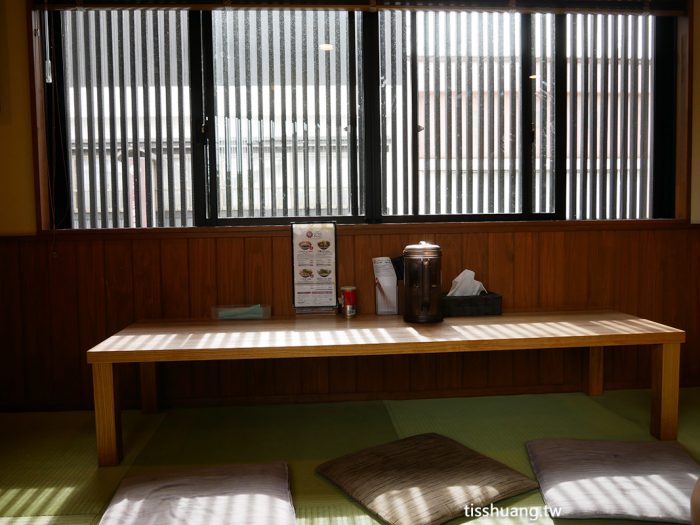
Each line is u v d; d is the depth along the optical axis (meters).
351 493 2.29
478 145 3.50
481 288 3.34
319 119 3.42
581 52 3.53
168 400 3.40
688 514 2.06
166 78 3.33
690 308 3.60
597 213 3.60
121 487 2.31
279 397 3.44
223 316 3.24
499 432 2.95
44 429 3.07
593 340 2.75
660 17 3.58
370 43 3.38
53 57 3.30
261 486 2.29
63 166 3.36
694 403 3.35
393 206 3.48
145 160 3.37
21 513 2.20
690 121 3.55
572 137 3.55
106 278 3.32
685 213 3.57
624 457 2.54
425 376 3.51
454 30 3.45
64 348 3.33
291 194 3.44
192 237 3.32
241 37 3.35
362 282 3.40
